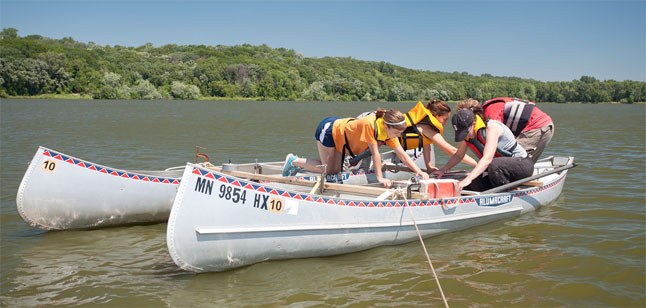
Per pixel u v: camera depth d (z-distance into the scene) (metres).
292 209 4.34
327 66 150.38
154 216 5.93
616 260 4.52
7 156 11.18
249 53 157.88
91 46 163.50
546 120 6.47
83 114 32.69
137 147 13.84
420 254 4.74
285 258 4.47
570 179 8.57
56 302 3.66
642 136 18.50
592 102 140.00
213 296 3.77
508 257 4.63
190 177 3.97
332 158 5.91
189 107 52.94
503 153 5.85
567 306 3.61
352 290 3.88
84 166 5.52
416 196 5.17
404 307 3.58
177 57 134.00
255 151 13.51
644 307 3.59
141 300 3.70
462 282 4.04
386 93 128.25
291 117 33.38
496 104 6.66
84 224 5.60
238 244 4.16
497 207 5.81
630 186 7.90
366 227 4.73
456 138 5.44
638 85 137.38
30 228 5.59
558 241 5.10
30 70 85.94
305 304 3.63
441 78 180.88
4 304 3.61
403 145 5.84
